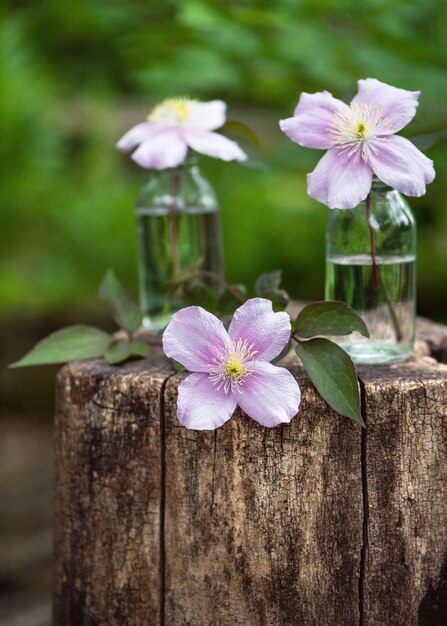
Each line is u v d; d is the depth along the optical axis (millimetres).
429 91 867
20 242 1880
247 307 644
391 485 665
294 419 661
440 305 1432
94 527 691
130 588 687
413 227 693
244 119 1292
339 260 688
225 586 674
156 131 704
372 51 897
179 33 937
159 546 680
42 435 1630
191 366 642
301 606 670
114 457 683
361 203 681
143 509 680
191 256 761
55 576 718
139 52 987
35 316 1628
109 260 1693
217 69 923
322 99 655
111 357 704
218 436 666
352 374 648
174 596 681
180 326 643
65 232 1734
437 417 664
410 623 672
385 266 687
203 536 673
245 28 900
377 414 662
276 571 669
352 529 667
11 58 1854
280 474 664
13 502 1358
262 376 639
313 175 646
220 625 676
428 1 906
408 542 668
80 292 1678
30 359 708
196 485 671
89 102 2025
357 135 643
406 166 641
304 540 667
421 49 891
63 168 1980
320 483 664
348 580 669
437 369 689
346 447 663
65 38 1354
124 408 679
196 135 702
